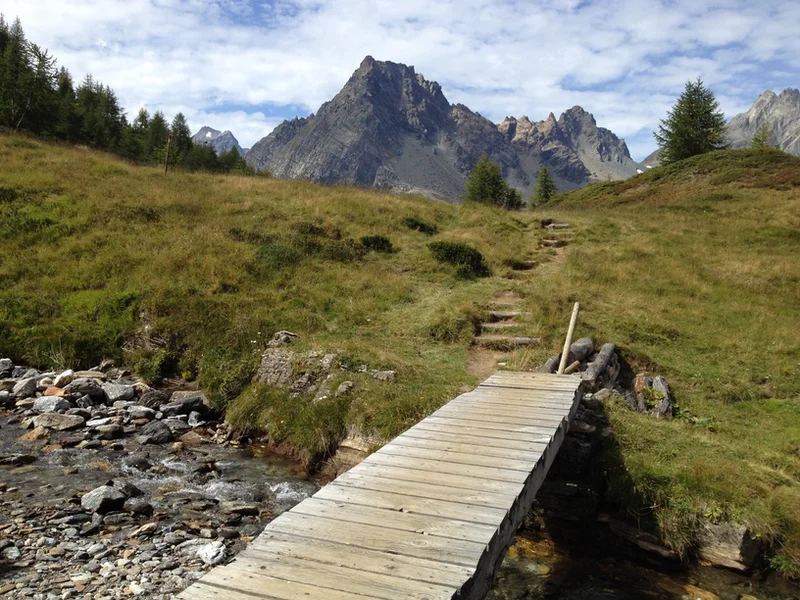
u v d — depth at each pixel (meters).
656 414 9.68
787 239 21.16
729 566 6.22
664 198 32.44
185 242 17.39
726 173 34.88
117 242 17.45
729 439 8.79
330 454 8.84
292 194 23.70
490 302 14.73
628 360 11.67
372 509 4.00
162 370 12.66
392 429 8.42
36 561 5.55
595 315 13.73
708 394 10.74
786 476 7.41
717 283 16.48
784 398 10.77
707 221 24.22
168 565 5.64
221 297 14.50
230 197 22.19
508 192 57.03
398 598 2.82
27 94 42.78
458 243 18.28
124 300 14.41
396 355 11.49
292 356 11.27
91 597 5.03
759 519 6.33
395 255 18.53
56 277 15.77
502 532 3.88
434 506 4.07
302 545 3.42
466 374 10.74
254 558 3.23
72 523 6.39
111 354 13.19
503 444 5.64
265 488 7.93
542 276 17.14
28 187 20.44
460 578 3.04
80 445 8.90
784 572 6.12
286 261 16.58
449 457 5.23
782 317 14.29
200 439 9.69
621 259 18.34
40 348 13.03
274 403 10.17
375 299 14.90
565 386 8.48
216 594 2.82
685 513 6.52
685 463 7.44
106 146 56.62
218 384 11.54
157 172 26.02
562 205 39.12
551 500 7.22
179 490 7.63
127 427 9.82
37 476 7.66
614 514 6.93
